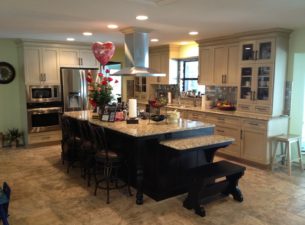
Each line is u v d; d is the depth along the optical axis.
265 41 4.64
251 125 4.76
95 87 4.27
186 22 4.02
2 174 4.32
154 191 3.44
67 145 4.60
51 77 6.18
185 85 7.11
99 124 3.85
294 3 2.99
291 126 4.95
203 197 3.23
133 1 2.98
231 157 5.18
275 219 2.99
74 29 4.70
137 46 4.60
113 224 2.87
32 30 4.81
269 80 4.65
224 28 4.49
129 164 3.77
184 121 4.17
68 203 3.34
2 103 6.11
